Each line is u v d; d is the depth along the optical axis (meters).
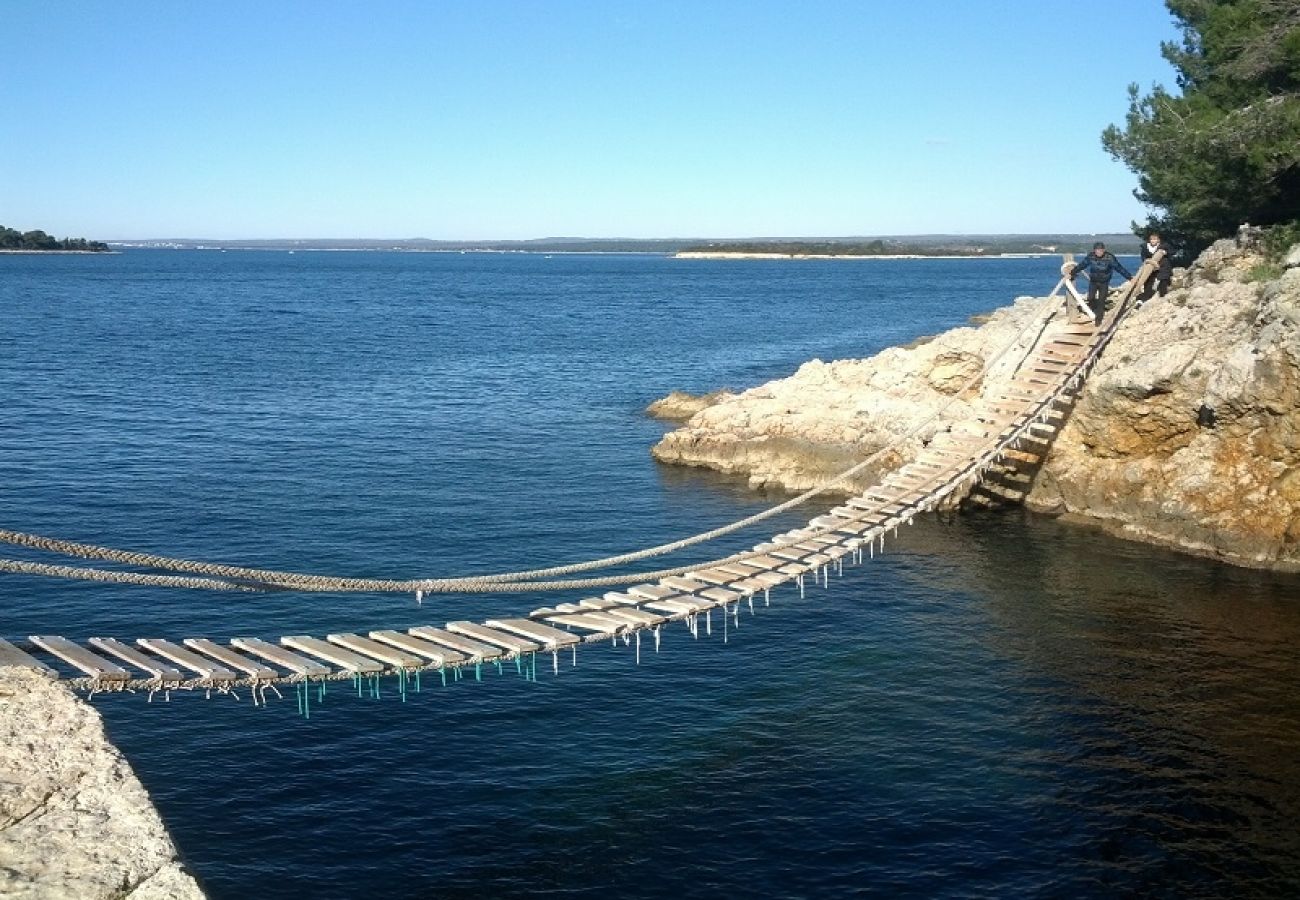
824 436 41.22
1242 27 39.38
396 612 26.94
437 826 17.67
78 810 11.21
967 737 20.77
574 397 63.53
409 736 20.73
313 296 166.62
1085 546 32.72
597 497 39.16
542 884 16.19
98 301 142.75
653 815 18.05
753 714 21.80
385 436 50.16
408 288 197.38
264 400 59.44
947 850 17.08
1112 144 43.56
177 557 30.75
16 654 13.86
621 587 29.42
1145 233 48.25
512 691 22.77
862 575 30.41
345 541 32.88
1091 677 23.41
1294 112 35.41
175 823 17.56
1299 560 29.81
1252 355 29.83
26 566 14.23
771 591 29.22
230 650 15.68
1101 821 17.84
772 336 100.19
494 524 35.19
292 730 20.89
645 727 21.22
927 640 25.64
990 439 32.19
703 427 45.34
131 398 58.62
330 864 16.61
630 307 145.75
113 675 13.77
